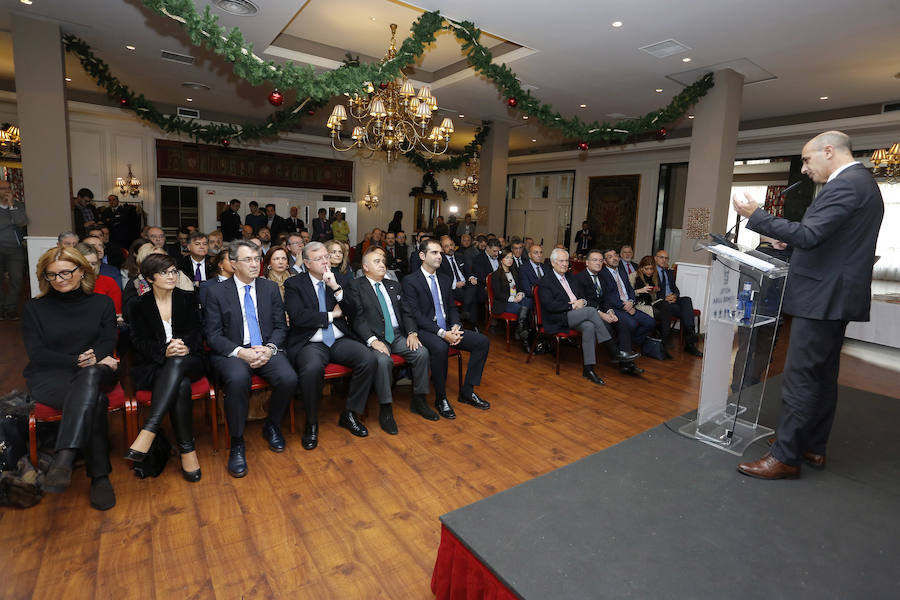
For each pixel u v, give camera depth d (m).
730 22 4.73
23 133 5.32
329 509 2.39
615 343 4.82
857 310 1.92
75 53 6.24
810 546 1.65
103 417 2.35
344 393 3.89
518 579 1.46
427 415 3.51
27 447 2.49
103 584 1.85
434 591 1.81
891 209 10.80
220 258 3.33
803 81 6.38
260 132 8.88
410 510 2.40
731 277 2.46
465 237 7.93
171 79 7.87
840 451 2.40
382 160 13.68
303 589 1.87
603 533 1.70
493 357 5.14
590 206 12.33
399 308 3.68
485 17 4.95
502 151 9.84
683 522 1.77
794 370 2.05
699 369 4.91
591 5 4.53
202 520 2.27
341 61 6.77
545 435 3.29
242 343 3.02
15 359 4.39
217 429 3.15
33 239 5.43
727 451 2.34
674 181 11.30
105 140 9.95
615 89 7.20
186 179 10.93
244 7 4.91
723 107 6.11
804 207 8.41
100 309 2.69
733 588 1.45
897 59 5.47
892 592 1.44
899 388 4.50
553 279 4.69
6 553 1.99
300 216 12.33
